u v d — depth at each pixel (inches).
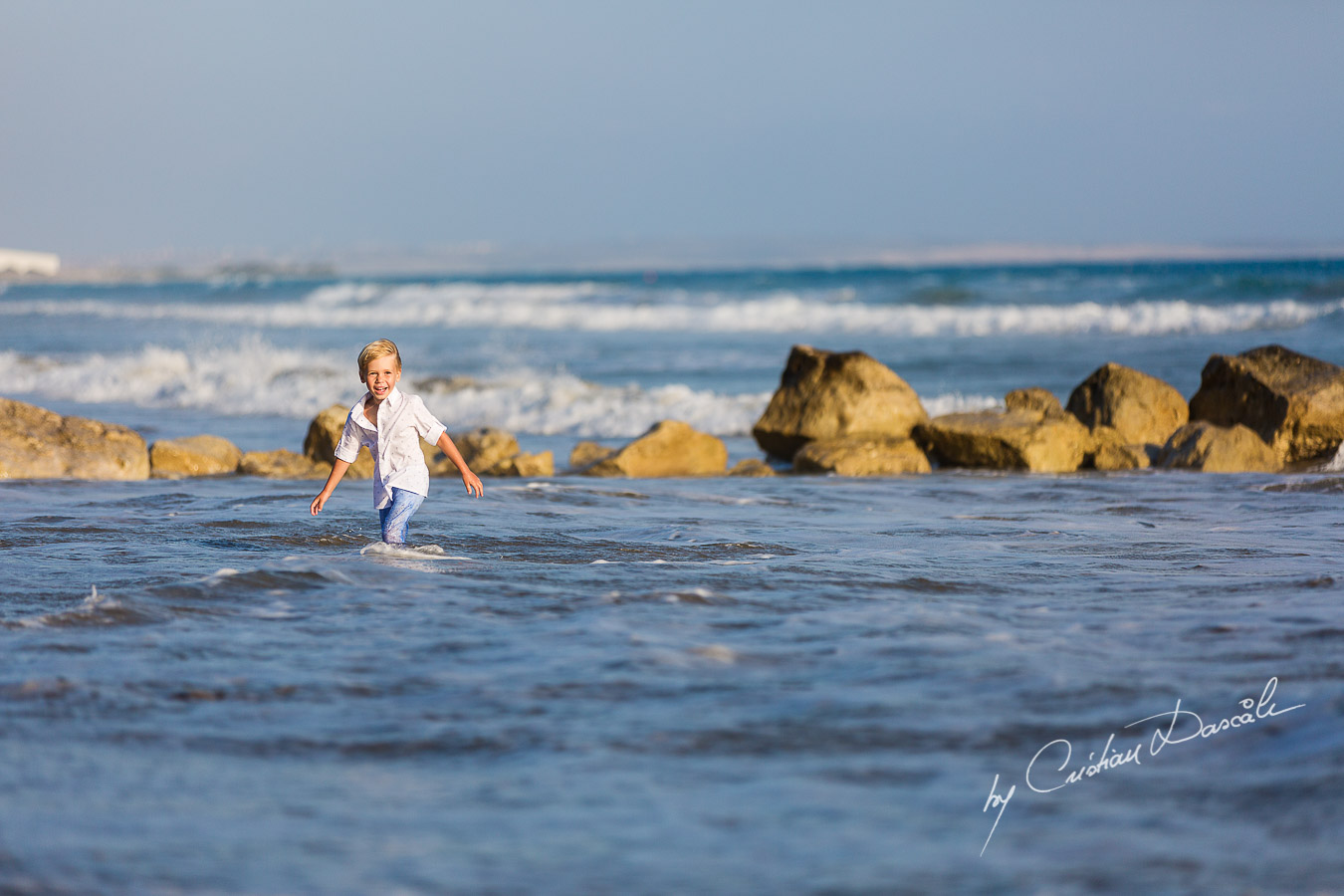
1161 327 2314.2
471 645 312.5
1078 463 995.3
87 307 4274.1
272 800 193.3
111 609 354.3
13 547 512.7
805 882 157.4
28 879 156.4
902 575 442.0
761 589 404.8
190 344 2506.2
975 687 262.5
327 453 1011.9
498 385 1612.9
